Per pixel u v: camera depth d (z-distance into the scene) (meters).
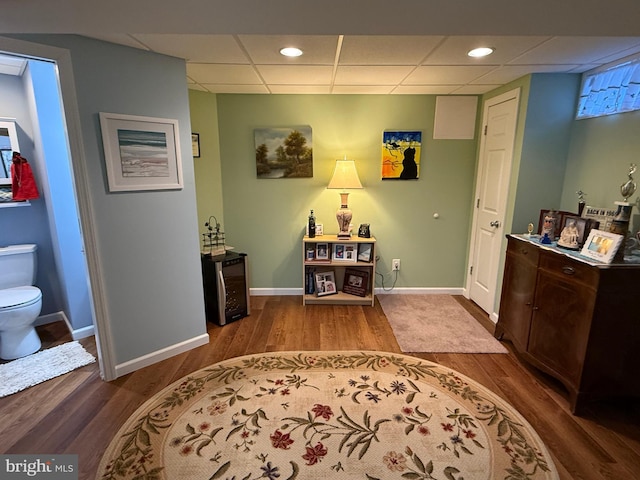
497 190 3.23
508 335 2.76
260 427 1.93
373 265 3.54
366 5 1.23
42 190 3.00
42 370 2.42
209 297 3.22
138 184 2.31
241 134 3.58
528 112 2.78
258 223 3.79
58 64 1.93
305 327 3.16
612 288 1.88
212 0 1.18
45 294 3.16
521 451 1.77
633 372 1.99
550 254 2.24
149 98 2.30
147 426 1.93
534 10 1.26
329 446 1.80
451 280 3.97
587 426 1.95
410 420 1.98
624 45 2.08
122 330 2.37
